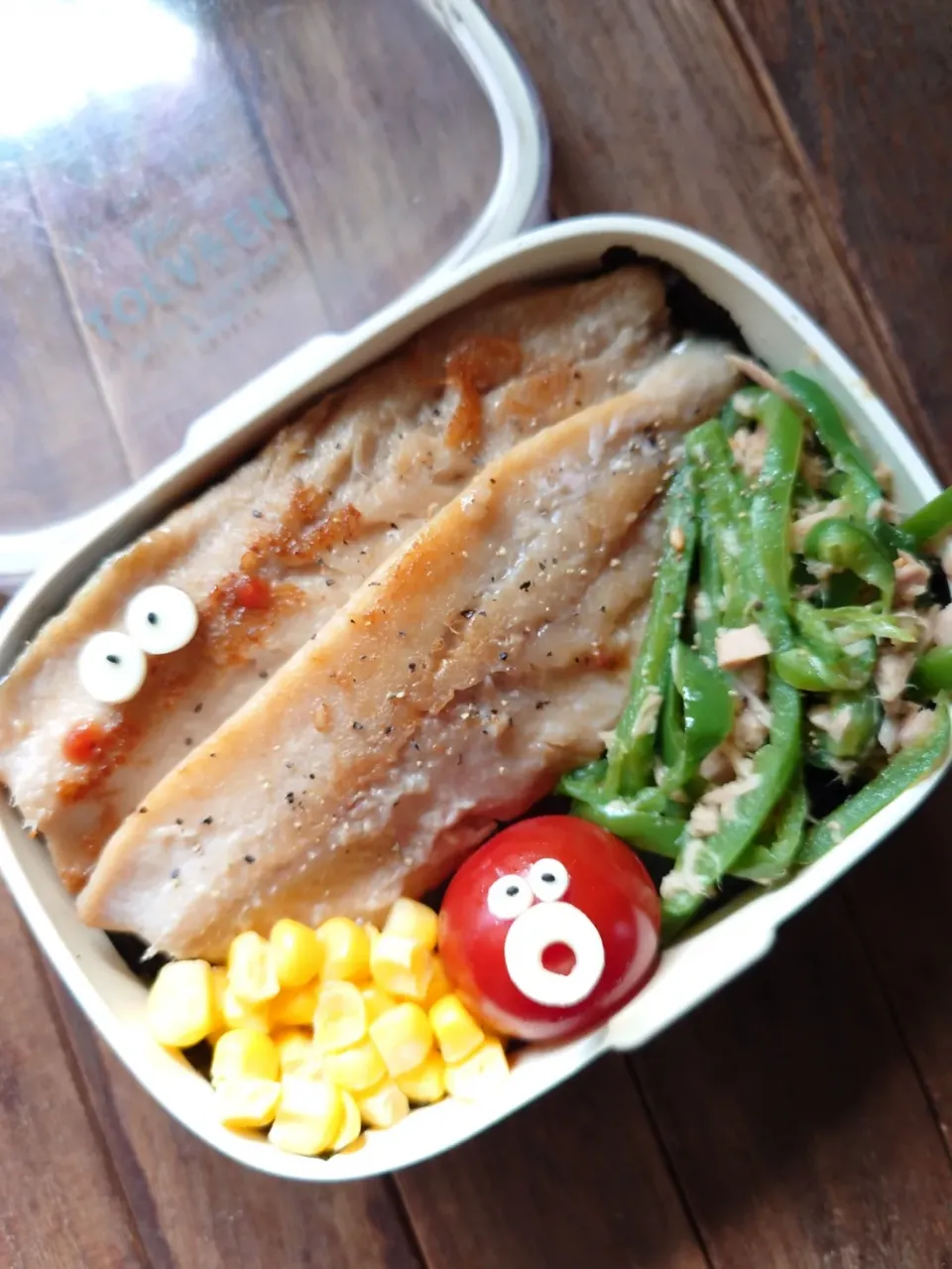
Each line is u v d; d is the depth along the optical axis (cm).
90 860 16
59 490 19
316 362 16
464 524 16
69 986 15
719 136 19
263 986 15
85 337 19
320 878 16
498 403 17
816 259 19
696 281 17
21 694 16
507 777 16
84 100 19
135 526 17
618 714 17
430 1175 18
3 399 19
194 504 16
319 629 16
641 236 16
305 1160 14
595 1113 18
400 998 16
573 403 17
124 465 19
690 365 17
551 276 17
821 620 15
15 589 19
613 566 16
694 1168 18
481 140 19
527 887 15
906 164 19
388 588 16
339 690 16
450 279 16
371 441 17
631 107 19
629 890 15
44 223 19
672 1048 19
